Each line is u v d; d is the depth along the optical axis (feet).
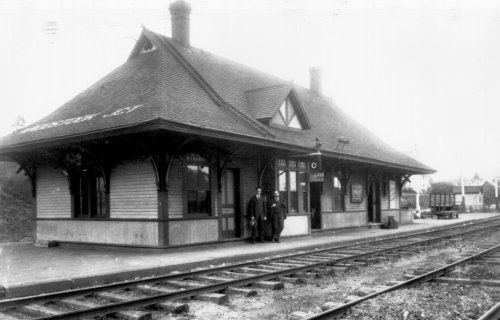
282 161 58.54
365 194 81.97
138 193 45.85
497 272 32.65
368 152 77.10
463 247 50.34
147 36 61.98
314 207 69.31
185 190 46.26
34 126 55.57
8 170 78.33
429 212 139.85
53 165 54.24
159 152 43.47
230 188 53.52
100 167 48.26
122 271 32.22
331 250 46.88
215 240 48.80
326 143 66.39
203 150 47.98
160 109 41.78
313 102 85.97
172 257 39.91
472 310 21.88
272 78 82.64
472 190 239.30
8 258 41.16
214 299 24.81
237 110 55.67
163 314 22.63
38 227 55.77
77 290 25.99
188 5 67.82
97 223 49.03
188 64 60.03
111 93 54.49
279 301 25.21
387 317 20.84
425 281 29.12
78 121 48.93
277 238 54.29
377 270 35.42
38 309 23.04
